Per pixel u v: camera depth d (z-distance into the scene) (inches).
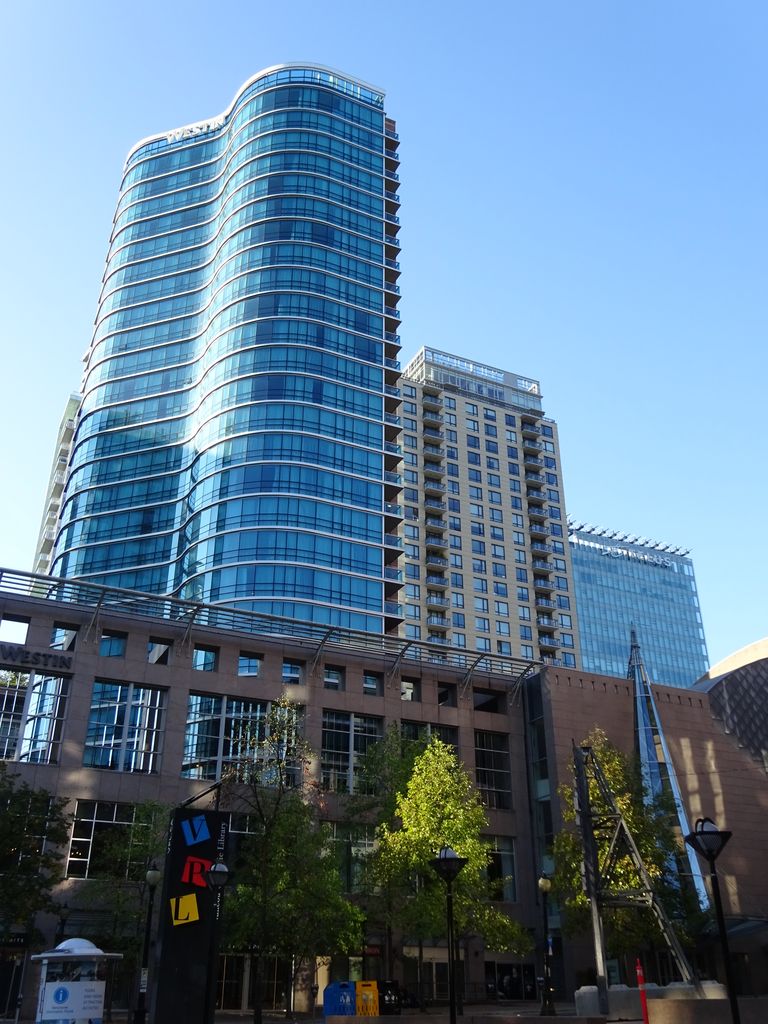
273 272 4276.6
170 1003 979.3
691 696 2704.2
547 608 4940.9
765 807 2568.9
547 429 5689.0
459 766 2014.0
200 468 3934.5
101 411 4505.4
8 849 1556.3
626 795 1943.9
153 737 2138.3
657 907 1521.9
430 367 5546.3
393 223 4771.2
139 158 5265.8
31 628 2066.9
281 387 3983.8
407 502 4815.5
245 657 2324.1
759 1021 1124.5
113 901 1706.4
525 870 2422.5
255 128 4761.3
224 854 1075.3
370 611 3678.6
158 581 3932.1
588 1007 1366.9
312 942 1563.7
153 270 4832.7
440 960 2223.2
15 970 1727.4
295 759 1658.5
